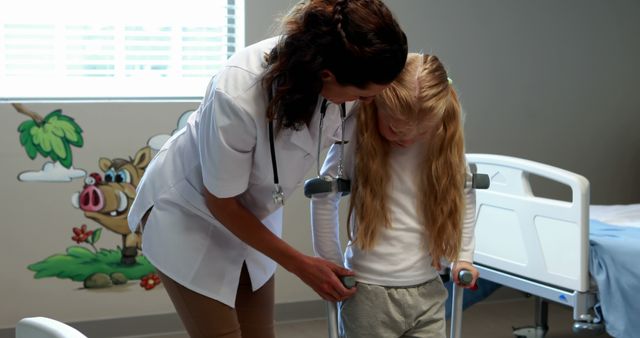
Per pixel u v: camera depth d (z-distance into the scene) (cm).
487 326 351
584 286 244
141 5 332
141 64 333
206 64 341
